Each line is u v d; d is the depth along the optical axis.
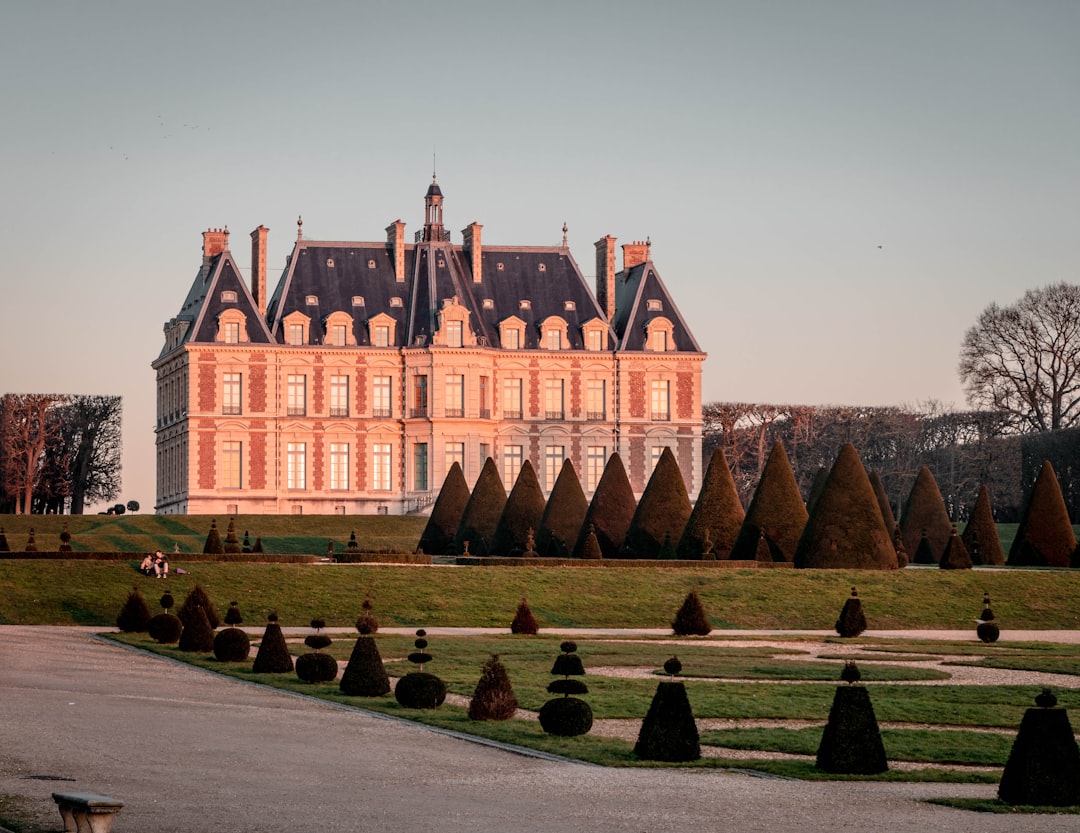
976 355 139.12
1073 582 80.00
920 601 76.69
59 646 57.94
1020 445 133.25
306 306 128.88
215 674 51.09
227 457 126.19
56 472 137.12
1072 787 31.73
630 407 131.50
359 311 129.50
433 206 133.00
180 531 108.31
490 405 129.38
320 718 41.62
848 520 84.50
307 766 34.53
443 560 93.12
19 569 73.88
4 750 35.06
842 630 68.12
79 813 26.33
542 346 130.62
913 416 150.12
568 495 96.62
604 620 72.38
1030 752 31.84
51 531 106.62
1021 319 136.75
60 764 33.69
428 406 127.69
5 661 51.97
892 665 55.28
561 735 39.12
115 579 73.56
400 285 131.38
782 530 87.75
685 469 132.00
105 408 139.50
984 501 100.75
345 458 128.12
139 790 31.36
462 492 101.62
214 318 126.38
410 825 28.88
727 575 79.44
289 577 75.38
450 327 128.00
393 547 106.56
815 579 79.12
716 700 45.16
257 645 59.84
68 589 71.75
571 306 132.88
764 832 28.73
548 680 49.22
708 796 31.95
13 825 27.81
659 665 54.44
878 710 43.69
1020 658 58.00
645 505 91.50
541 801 31.27
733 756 36.75
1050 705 32.19
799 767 35.16
